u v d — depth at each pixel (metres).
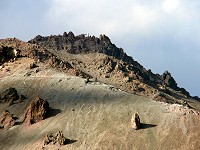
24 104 115.62
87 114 97.56
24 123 104.25
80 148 84.50
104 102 102.31
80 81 119.56
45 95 116.56
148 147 81.00
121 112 95.06
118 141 84.19
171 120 88.44
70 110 102.06
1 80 137.62
